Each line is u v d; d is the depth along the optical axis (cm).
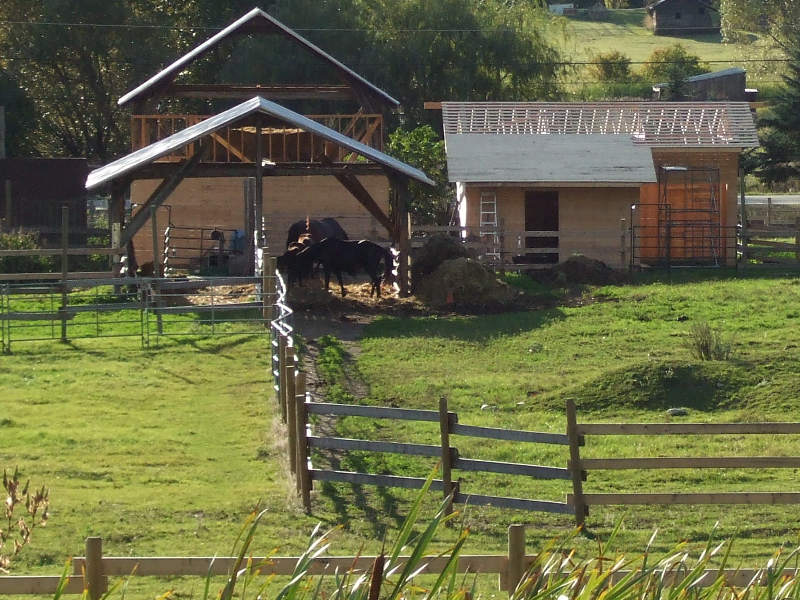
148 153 4381
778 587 1075
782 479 2272
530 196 6066
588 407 2897
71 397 2923
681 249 5759
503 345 3719
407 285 4631
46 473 2238
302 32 8938
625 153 5741
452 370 3375
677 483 2245
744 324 3903
